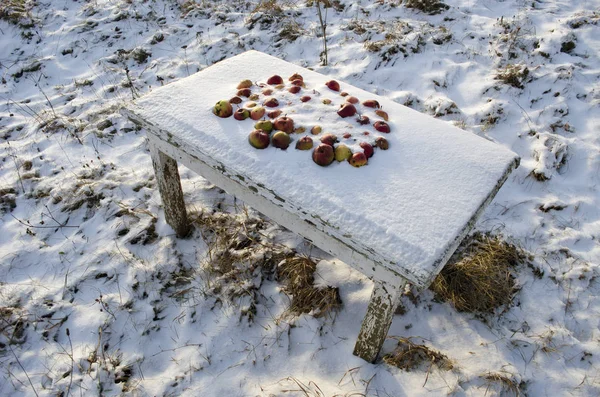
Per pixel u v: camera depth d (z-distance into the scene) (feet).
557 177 8.10
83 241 7.27
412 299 6.39
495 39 10.69
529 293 6.56
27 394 5.57
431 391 5.33
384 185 4.86
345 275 6.62
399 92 9.67
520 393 5.47
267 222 7.50
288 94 5.98
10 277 6.84
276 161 5.08
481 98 9.48
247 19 11.93
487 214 7.55
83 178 8.22
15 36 11.74
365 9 12.01
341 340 5.96
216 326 6.19
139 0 12.55
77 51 11.34
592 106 9.04
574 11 11.32
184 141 5.44
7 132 9.21
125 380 5.70
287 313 6.24
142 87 10.32
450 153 5.32
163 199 6.88
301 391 5.38
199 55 11.10
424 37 10.83
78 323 6.24
